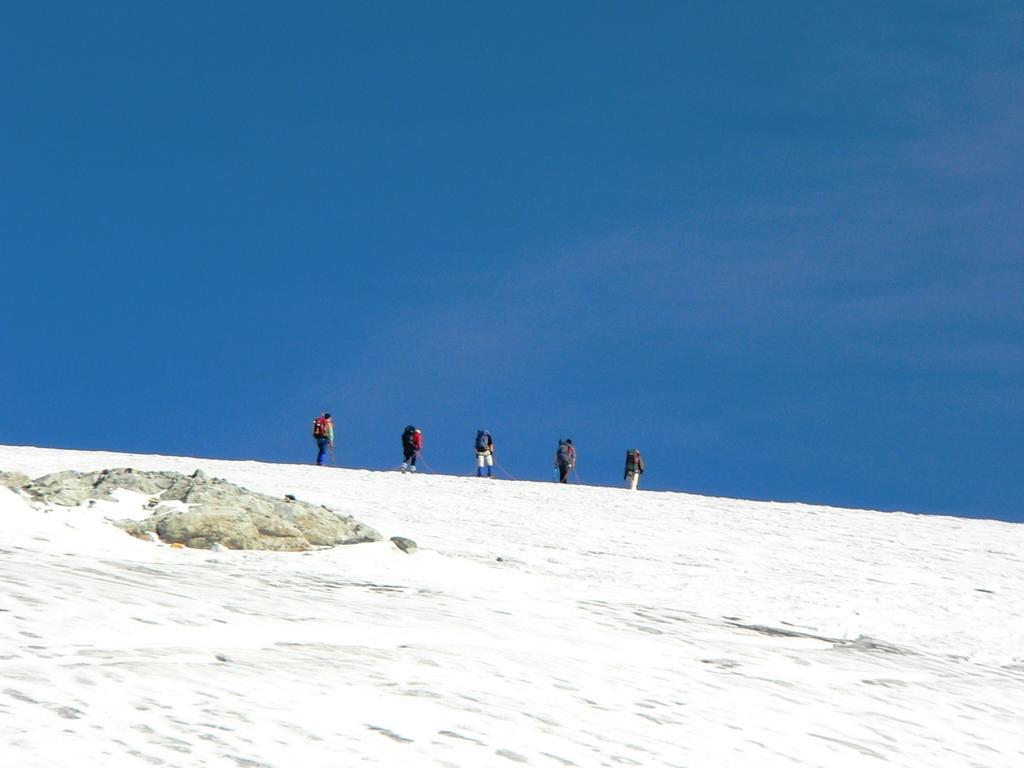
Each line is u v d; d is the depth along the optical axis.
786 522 61.75
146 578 26.11
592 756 16.91
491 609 29.16
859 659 29.45
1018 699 26.84
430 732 16.72
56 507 37.03
